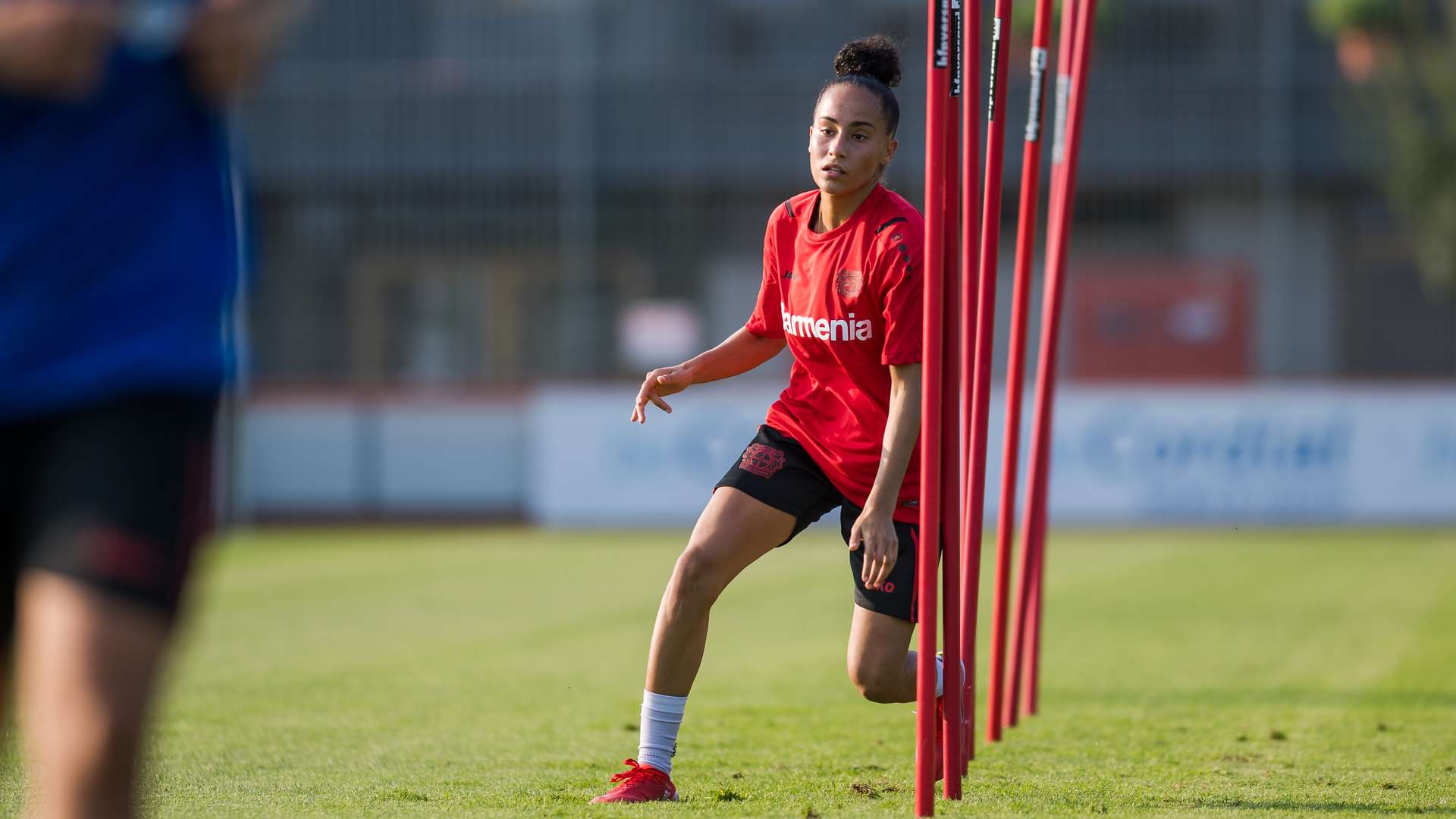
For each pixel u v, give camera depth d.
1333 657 25.08
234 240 7.35
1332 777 14.23
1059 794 13.05
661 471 57.59
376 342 67.19
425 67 67.00
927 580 11.38
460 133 66.75
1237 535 52.88
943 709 12.31
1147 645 26.72
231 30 6.84
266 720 18.38
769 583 39.09
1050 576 39.94
